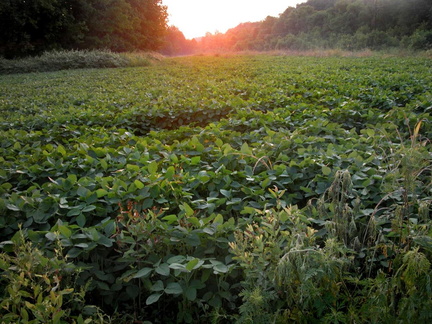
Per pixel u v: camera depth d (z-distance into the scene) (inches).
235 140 179.6
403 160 74.9
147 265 94.2
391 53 1048.2
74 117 261.1
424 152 99.4
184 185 121.9
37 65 876.0
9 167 157.0
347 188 78.6
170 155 150.1
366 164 131.0
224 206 122.5
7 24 1069.1
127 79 609.3
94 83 568.1
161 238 90.7
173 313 96.0
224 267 80.3
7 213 110.3
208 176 121.2
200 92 366.6
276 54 1237.1
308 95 322.3
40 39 1178.0
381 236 80.6
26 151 182.7
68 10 1213.7
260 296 65.4
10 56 1104.8
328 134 179.6
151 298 77.4
